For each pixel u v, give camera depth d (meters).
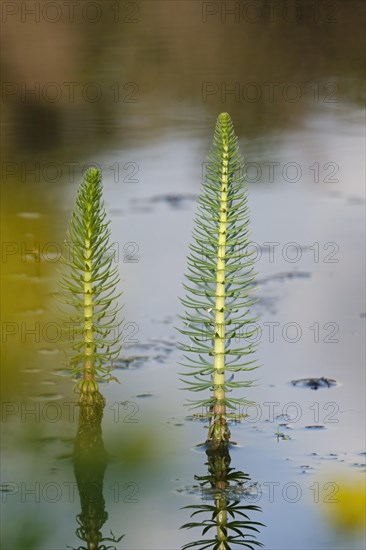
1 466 6.42
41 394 7.70
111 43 25.22
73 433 6.91
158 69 23.39
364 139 18.81
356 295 11.09
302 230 13.89
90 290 6.99
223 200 6.58
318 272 12.03
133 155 17.67
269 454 6.69
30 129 19.05
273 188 16.25
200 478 6.33
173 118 20.06
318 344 9.34
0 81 22.48
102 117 20.27
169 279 11.66
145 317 10.18
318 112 20.77
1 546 5.30
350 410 7.59
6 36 24.91
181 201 15.17
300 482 6.23
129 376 8.31
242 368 6.75
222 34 26.20
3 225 13.26
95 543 5.43
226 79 23.16
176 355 8.95
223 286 6.63
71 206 14.41
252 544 5.47
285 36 26.17
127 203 15.17
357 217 14.60
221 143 6.57
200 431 7.02
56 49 24.20
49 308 10.09
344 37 25.84
